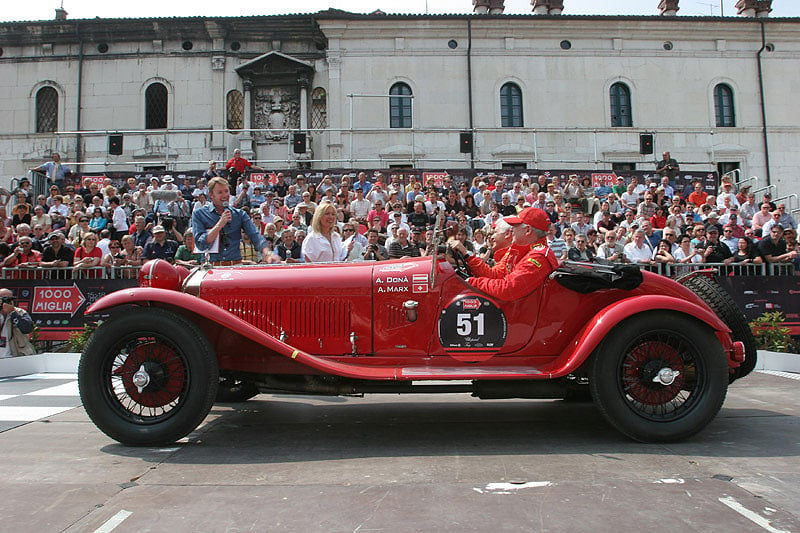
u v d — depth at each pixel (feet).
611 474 10.92
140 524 8.87
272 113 74.59
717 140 75.51
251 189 49.57
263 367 14.06
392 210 42.06
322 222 17.29
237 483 10.61
